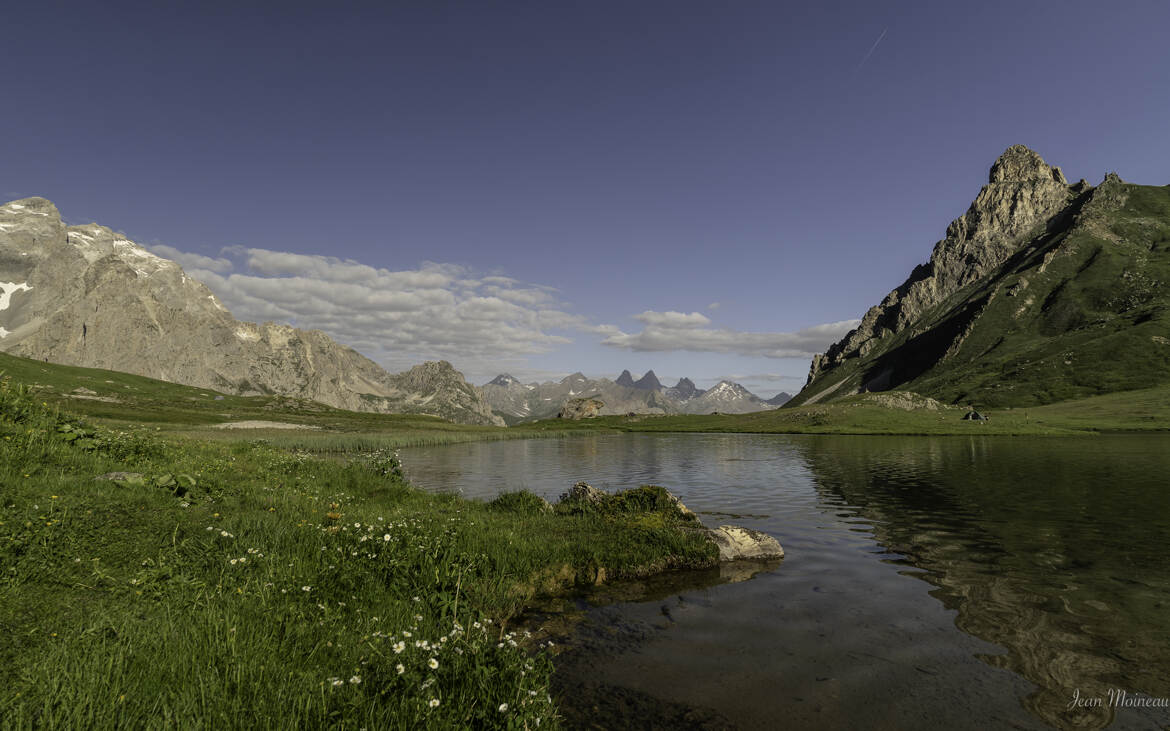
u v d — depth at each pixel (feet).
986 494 95.40
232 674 18.58
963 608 38.27
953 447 231.91
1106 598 39.88
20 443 45.19
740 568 49.62
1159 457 161.07
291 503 49.96
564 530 56.90
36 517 29.71
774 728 22.57
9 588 22.20
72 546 27.73
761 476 132.36
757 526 69.67
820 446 256.52
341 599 29.22
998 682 26.99
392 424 511.81
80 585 24.03
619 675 27.71
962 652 30.73
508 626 34.37
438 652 21.79
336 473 78.43
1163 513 74.38
